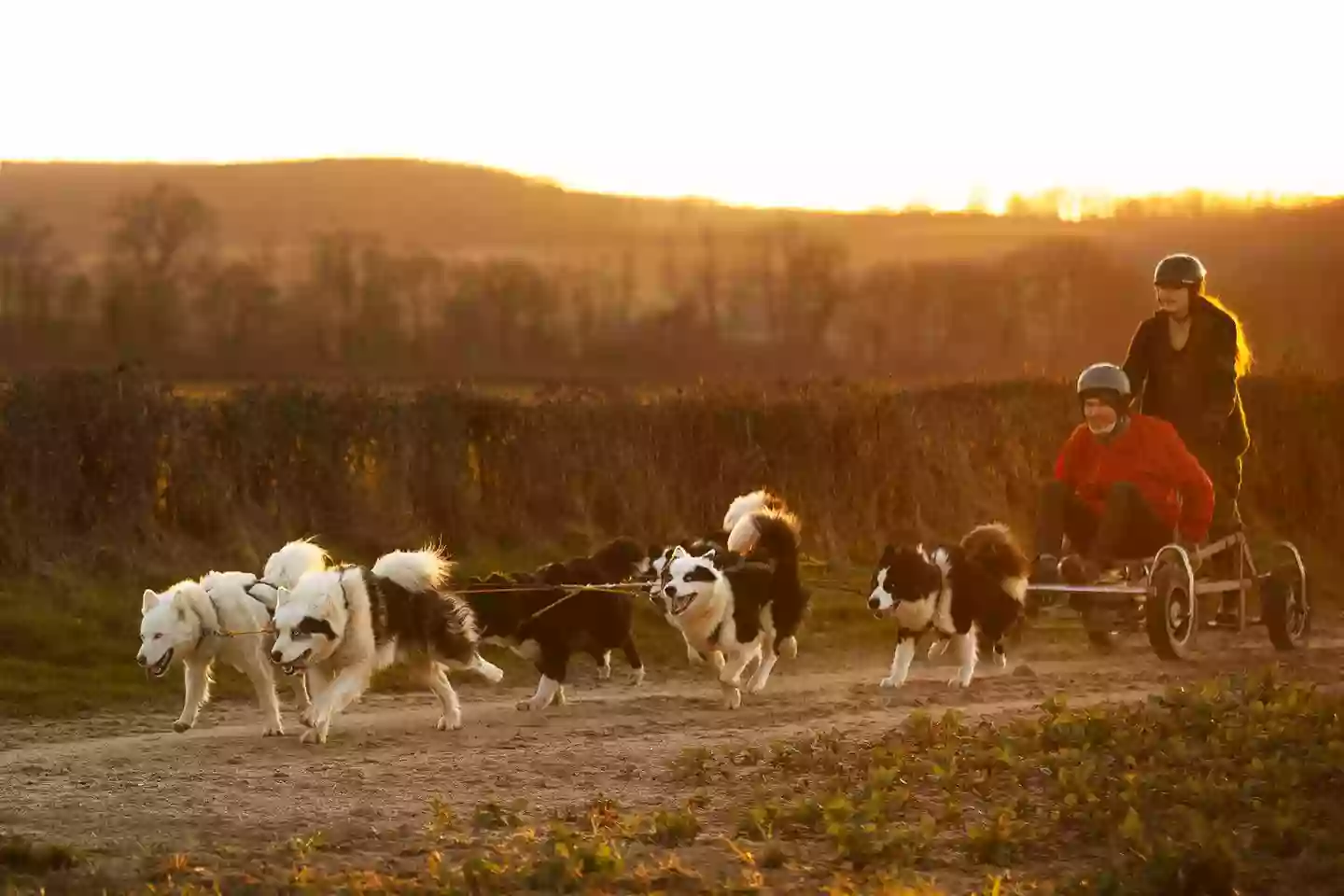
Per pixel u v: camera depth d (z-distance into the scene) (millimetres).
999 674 14422
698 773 9859
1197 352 15039
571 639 13203
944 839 8305
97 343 36844
